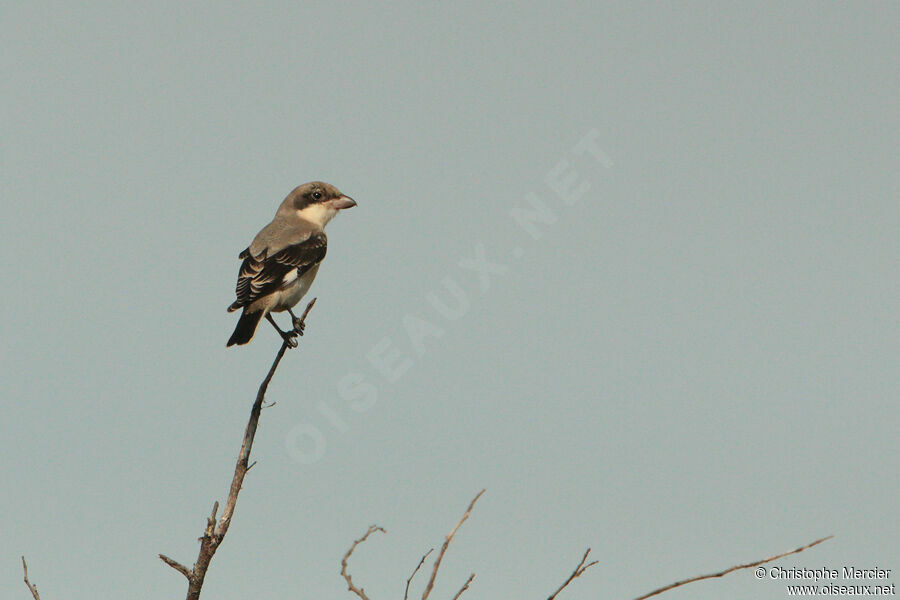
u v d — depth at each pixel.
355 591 5.41
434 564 5.45
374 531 5.55
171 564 6.80
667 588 5.27
